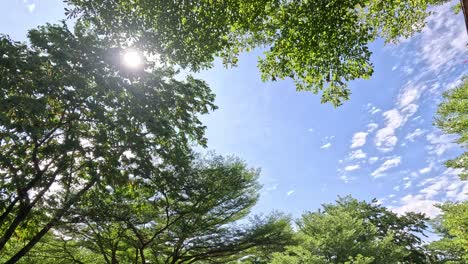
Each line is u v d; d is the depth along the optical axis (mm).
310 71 7359
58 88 8914
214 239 18734
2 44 8367
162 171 12570
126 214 14609
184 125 12422
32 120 8578
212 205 17531
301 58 7145
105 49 9320
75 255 18562
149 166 11086
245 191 19281
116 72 9797
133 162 10695
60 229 15727
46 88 8531
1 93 7934
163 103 11109
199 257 19578
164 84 11422
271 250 21453
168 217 16266
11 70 8234
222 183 17125
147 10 6734
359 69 6957
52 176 10047
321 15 6391
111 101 9789
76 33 10242
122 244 18234
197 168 17344
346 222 26453
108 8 6832
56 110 10047
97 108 9352
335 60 6938
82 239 17078
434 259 37188
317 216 27750
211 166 18141
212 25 6902
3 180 8773
